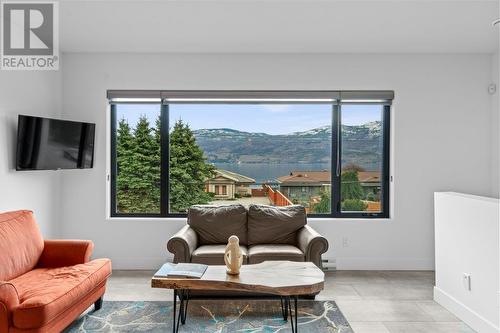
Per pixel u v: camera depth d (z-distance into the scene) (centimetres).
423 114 446
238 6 322
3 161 337
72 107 444
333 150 460
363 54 446
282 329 283
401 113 446
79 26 363
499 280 252
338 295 356
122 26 365
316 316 307
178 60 445
